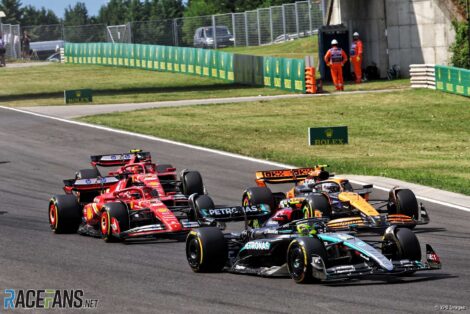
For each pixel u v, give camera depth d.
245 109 145.25
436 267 43.50
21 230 64.50
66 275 48.19
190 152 104.69
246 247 47.81
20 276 48.03
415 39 179.25
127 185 63.53
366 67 187.50
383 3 184.50
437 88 156.12
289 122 130.88
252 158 99.75
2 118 140.88
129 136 118.62
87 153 106.44
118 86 196.00
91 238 61.06
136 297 42.41
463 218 64.94
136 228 56.38
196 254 47.84
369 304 38.97
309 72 163.12
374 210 56.50
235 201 75.19
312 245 42.97
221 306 39.91
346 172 87.88
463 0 172.25
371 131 122.31
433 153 103.62
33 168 97.00
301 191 60.66
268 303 40.03
